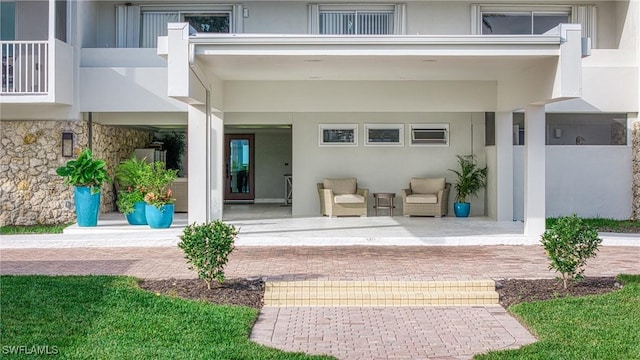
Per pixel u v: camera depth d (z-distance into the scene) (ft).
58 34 48.73
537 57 35.19
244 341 19.86
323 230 43.50
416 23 52.80
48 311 22.47
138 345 19.12
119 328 20.72
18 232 43.39
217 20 53.21
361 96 47.37
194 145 41.01
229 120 54.60
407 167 54.90
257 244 39.11
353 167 55.01
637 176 50.80
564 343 19.54
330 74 43.09
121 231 42.14
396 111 47.73
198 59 36.29
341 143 55.01
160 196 43.57
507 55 34.37
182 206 56.03
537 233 40.01
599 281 27.66
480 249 37.42
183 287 26.58
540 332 20.79
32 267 31.45
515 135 54.49
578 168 51.49
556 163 51.47
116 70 48.47
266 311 24.30
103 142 53.11
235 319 22.03
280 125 58.23
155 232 41.52
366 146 54.95
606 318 22.06
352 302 25.50
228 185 73.51
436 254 35.42
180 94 33.91
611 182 51.47
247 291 26.22
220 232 26.12
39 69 45.55
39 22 49.80
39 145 48.34
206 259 25.73
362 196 52.47
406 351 19.58
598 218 51.19
